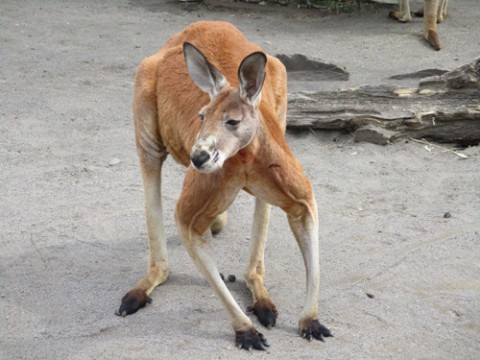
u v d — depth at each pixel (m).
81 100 12.32
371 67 14.03
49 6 18.88
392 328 6.34
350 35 16.34
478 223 8.18
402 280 7.11
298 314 6.57
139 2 19.42
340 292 6.91
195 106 6.12
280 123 6.91
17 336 6.34
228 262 7.56
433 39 15.22
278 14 18.20
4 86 12.93
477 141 10.29
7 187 9.31
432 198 8.84
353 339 6.17
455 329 6.32
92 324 6.48
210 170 5.21
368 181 9.34
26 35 16.23
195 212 5.82
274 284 7.11
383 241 7.88
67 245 7.95
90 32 16.61
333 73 13.09
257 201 6.75
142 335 6.27
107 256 7.73
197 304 6.76
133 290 6.77
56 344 6.20
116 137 10.89
